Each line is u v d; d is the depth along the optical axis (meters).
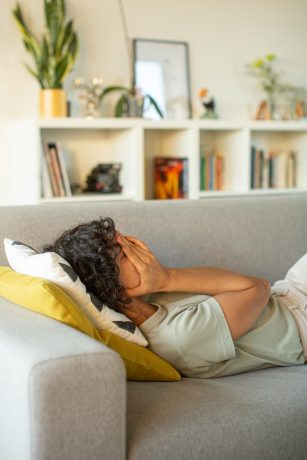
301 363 1.85
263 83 4.52
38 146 3.49
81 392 1.24
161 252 2.12
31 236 1.95
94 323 1.59
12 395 1.27
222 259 2.21
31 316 1.50
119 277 1.66
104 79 4.04
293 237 2.37
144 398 1.51
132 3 4.07
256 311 1.75
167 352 1.66
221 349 1.66
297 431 1.52
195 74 4.30
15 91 3.79
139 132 3.76
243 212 2.29
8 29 3.74
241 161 4.14
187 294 1.83
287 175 4.46
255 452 1.45
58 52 3.63
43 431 1.21
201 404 1.49
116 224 2.07
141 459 1.33
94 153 4.10
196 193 3.97
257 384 1.65
